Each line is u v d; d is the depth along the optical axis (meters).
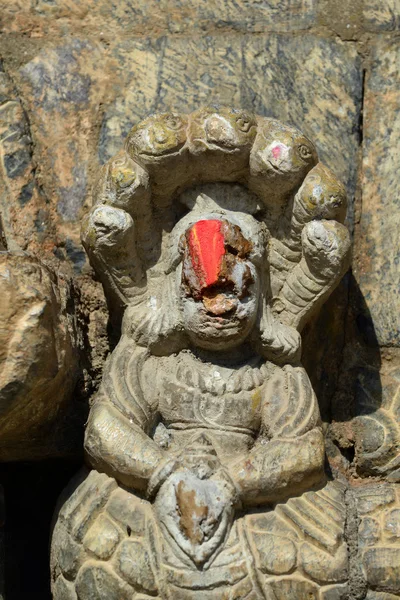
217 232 2.50
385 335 2.96
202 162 2.59
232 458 2.51
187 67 3.11
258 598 2.35
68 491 2.59
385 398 2.91
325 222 2.60
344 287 2.97
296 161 2.56
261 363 2.62
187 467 2.42
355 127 3.08
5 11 3.15
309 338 2.93
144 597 2.36
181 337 2.59
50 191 3.02
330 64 3.12
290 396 2.58
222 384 2.56
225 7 3.16
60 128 3.06
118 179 2.57
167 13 3.16
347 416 2.92
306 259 2.62
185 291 2.52
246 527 2.43
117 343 2.85
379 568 2.48
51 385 2.51
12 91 3.06
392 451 2.85
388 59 3.14
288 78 3.10
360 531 2.54
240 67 3.11
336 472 2.83
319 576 2.41
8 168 3.00
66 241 2.98
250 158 2.57
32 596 2.91
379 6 3.17
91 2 3.17
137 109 3.08
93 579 2.40
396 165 3.07
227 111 2.57
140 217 2.62
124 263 2.61
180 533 2.36
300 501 2.51
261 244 2.60
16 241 2.96
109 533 2.42
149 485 2.41
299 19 3.15
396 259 3.00
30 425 2.60
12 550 2.92
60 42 3.13
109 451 2.45
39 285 2.44
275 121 2.64
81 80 3.10
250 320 2.53
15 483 2.94
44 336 2.41
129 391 2.53
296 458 2.47
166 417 2.56
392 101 3.11
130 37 3.14
